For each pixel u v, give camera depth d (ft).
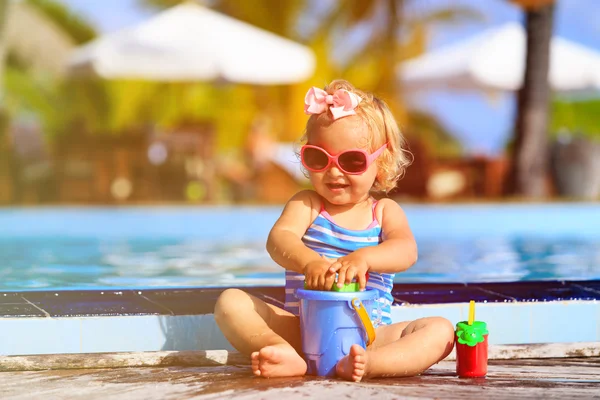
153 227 30.01
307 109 8.68
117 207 37.83
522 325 9.41
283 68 47.26
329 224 8.89
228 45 45.96
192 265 16.87
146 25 46.68
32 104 64.95
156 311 8.88
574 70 49.65
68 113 65.77
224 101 65.36
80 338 8.67
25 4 66.03
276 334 7.86
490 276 13.98
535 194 42.91
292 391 6.87
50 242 24.14
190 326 8.86
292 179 43.91
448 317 9.30
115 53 45.16
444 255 18.99
